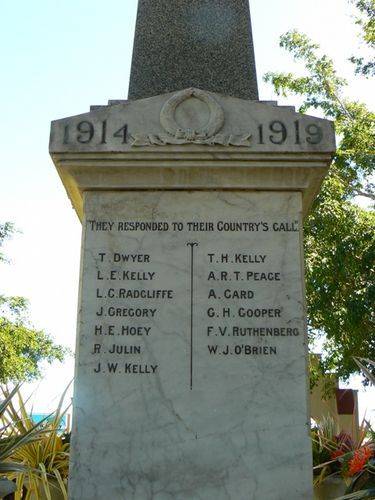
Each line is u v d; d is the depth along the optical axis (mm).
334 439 6074
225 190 4547
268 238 4477
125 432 4141
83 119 4527
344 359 14023
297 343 4293
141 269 4414
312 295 14219
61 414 5656
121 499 4051
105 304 4348
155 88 5324
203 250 4449
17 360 21547
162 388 4211
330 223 14305
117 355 4262
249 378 4234
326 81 18219
